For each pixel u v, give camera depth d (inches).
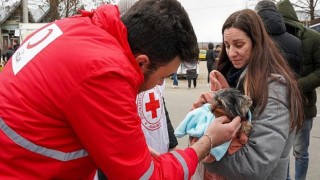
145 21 55.2
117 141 52.0
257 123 75.0
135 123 53.5
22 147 53.2
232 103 70.4
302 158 164.2
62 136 54.0
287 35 141.0
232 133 67.1
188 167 58.1
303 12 1053.2
